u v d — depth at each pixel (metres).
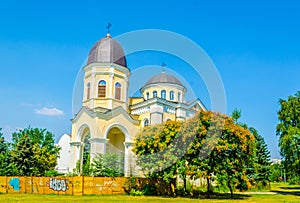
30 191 26.16
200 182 26.75
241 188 26.33
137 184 24.44
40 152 38.09
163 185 24.33
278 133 30.91
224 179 22.77
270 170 38.06
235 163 22.61
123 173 25.22
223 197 23.42
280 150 30.02
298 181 29.48
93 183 24.36
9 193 25.91
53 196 22.91
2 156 32.84
